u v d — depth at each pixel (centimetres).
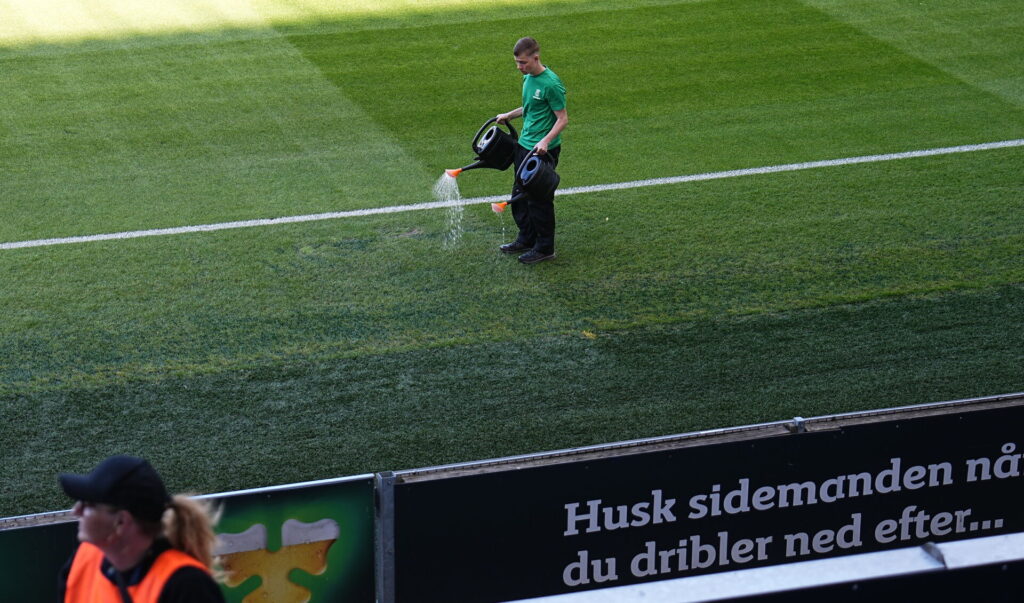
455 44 4897
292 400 2431
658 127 4112
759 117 4194
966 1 5378
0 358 2592
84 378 2509
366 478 1575
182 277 3009
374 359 2598
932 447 1758
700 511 1711
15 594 1485
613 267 3062
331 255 3145
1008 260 3078
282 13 5197
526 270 3052
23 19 5062
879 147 3912
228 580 1569
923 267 3045
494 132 3052
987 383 2494
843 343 2667
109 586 980
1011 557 913
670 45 4897
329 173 3728
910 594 912
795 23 5128
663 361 2595
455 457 2238
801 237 3241
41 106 4228
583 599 874
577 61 4734
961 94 4400
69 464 2202
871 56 4788
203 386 2483
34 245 3194
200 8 5238
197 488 2133
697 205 3472
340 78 4534
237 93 4378
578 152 3900
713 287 2947
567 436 2309
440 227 3334
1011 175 3659
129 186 3609
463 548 1638
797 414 2384
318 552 1596
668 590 879
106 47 4794
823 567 905
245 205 3478
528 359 2602
